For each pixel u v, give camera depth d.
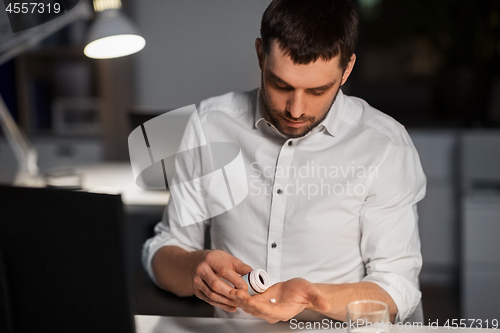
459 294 2.83
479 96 3.11
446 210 2.94
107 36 2.12
